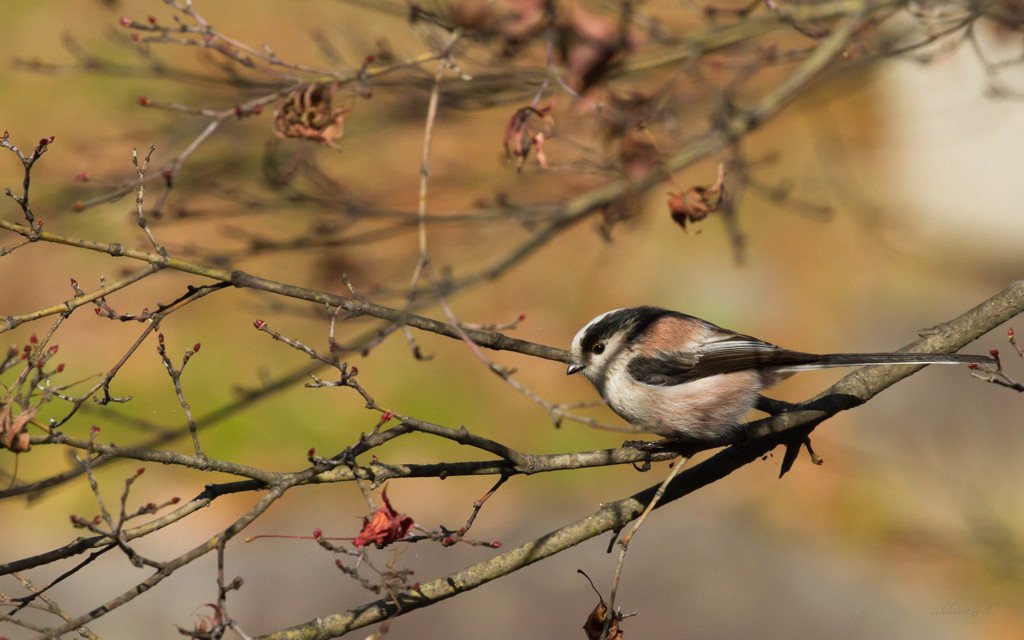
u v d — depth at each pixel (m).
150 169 8.52
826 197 18.28
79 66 8.95
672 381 7.45
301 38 16.16
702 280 18.98
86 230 10.15
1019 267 20.08
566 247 17.78
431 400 15.77
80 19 18.61
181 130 8.88
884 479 13.38
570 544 6.32
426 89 7.82
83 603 12.44
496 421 15.67
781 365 7.51
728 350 7.54
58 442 4.86
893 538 11.86
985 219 20.70
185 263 5.79
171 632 12.02
